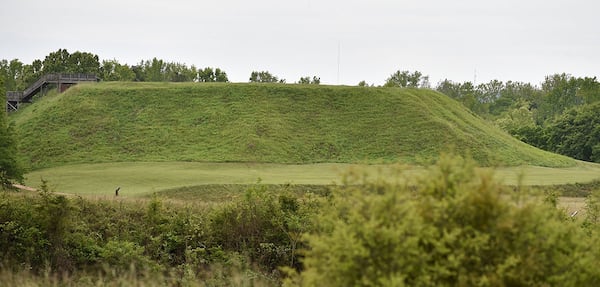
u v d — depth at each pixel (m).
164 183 68.06
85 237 28.88
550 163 100.38
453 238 11.18
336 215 12.94
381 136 103.38
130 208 33.88
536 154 105.81
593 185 69.69
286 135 102.50
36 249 27.17
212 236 30.36
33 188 61.78
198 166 87.50
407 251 11.08
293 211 30.33
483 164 93.69
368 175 13.02
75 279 25.41
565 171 90.31
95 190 63.34
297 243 28.62
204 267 28.14
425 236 11.43
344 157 96.31
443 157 12.37
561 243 12.04
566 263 11.91
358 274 11.21
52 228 27.80
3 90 66.88
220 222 30.67
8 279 23.25
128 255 27.14
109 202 34.56
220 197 55.78
